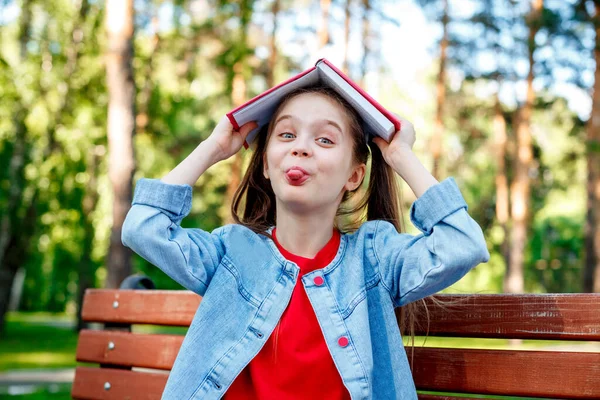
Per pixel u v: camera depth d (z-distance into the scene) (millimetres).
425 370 1851
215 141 1863
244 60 15812
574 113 17016
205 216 18969
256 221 1936
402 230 1949
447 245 1625
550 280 26656
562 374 1662
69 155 14562
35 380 8703
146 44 16734
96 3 14664
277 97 1805
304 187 1697
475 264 1628
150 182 1787
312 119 1715
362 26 17188
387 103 22297
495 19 18594
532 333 1701
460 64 18906
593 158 14953
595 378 1620
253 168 1942
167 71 17312
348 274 1739
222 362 1666
